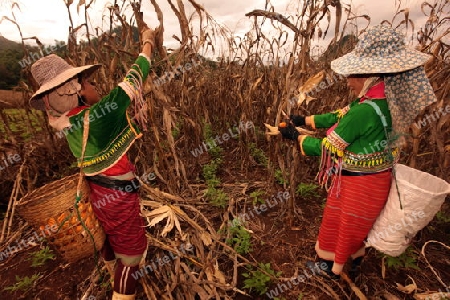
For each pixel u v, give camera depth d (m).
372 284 2.28
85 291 2.32
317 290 2.28
